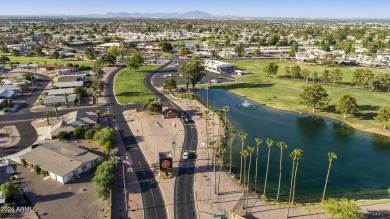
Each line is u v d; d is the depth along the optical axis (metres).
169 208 83.81
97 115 150.62
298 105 173.62
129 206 84.56
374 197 91.19
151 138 128.38
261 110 168.50
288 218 80.00
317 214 81.50
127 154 114.00
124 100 180.88
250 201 87.56
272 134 136.75
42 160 101.62
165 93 197.75
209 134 133.25
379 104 172.00
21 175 98.81
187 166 106.00
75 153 105.25
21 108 166.12
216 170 104.00
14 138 126.44
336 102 176.12
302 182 99.06
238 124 148.12
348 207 72.94
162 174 98.50
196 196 89.12
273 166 108.69
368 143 127.88
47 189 91.44
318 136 134.88
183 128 139.62
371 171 106.00
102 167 92.44
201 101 184.38
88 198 87.44
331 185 97.44
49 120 146.25
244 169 100.62
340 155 117.38
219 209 83.62
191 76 194.12
